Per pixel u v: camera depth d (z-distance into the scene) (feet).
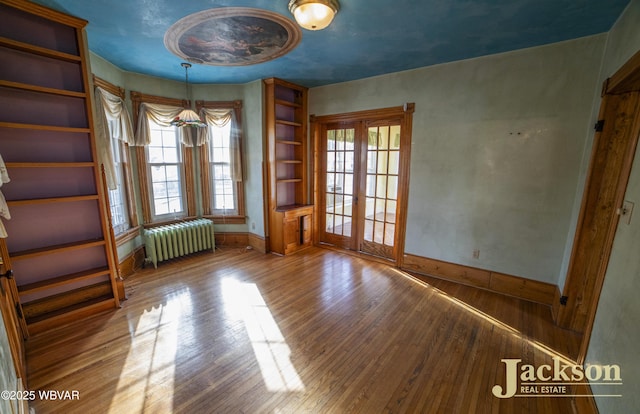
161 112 13.62
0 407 3.85
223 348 7.70
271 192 14.87
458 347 7.84
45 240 8.50
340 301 10.25
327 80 13.99
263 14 7.49
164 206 14.51
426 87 11.71
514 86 9.88
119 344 7.81
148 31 8.56
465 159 11.10
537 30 8.27
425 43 9.27
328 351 7.63
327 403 6.03
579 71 8.80
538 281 10.17
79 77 8.49
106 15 7.65
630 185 5.42
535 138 9.69
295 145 16.29
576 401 6.12
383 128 13.61
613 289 5.51
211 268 13.14
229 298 10.39
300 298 10.44
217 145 15.52
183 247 14.01
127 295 10.52
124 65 11.73
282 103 14.53
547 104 9.39
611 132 7.58
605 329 5.60
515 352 7.66
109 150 10.37
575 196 9.20
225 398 6.12
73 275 8.93
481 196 10.93
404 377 6.77
